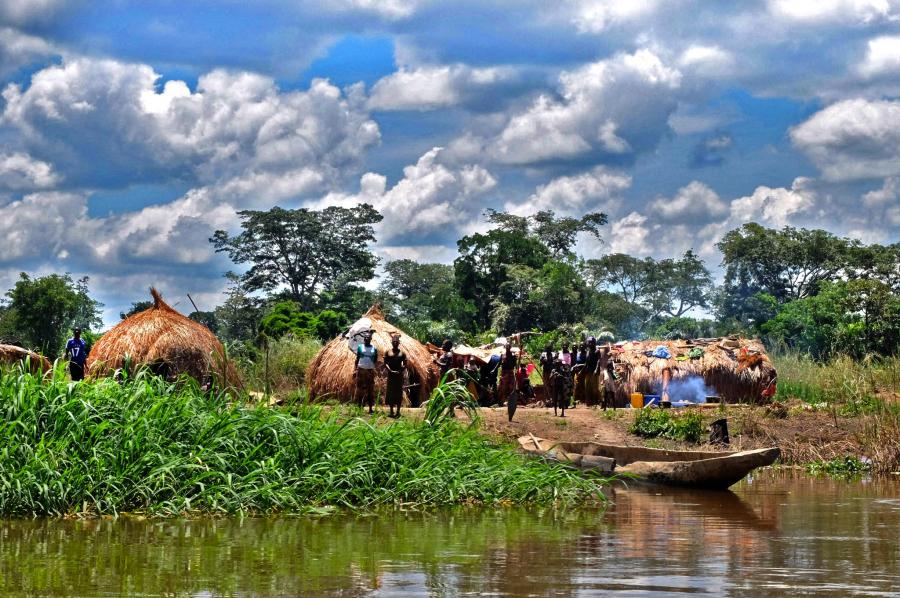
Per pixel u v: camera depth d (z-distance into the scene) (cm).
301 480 1257
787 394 2819
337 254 8838
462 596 745
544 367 2453
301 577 814
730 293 8944
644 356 2762
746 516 1245
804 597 746
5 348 2194
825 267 8600
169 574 823
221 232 8712
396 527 1103
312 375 2498
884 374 2786
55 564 862
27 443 1191
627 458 1742
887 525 1158
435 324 5275
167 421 1274
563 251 9488
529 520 1180
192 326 2395
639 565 876
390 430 1433
